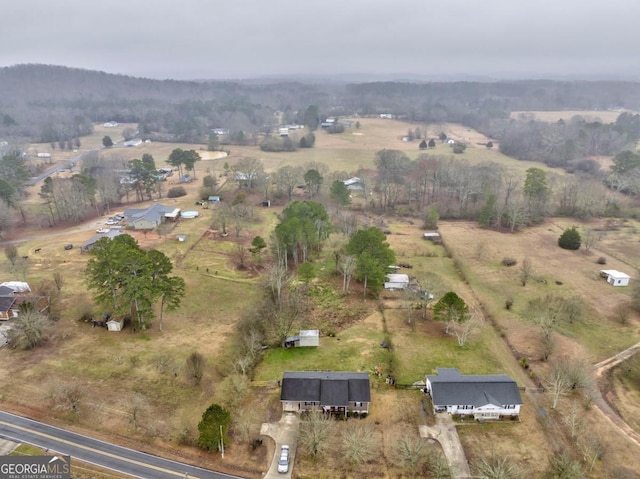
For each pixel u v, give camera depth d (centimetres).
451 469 4703
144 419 5372
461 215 13750
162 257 7244
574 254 11006
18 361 6322
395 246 11362
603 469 4906
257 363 6700
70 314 7562
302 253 10588
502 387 5731
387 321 7925
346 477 4719
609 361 6869
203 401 5734
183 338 7156
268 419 5506
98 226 12250
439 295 8650
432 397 5725
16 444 4888
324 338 7394
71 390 5556
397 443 5144
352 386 5722
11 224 12019
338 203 13388
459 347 7144
